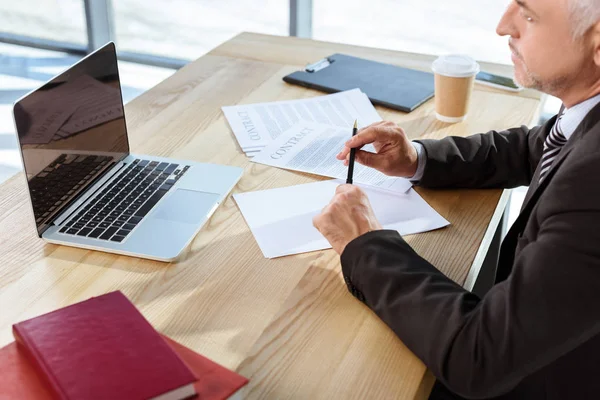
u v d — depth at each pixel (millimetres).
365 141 1249
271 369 869
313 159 1382
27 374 741
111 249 1070
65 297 983
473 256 1101
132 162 1315
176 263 1061
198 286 1013
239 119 1538
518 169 1346
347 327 944
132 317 798
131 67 3797
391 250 986
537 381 991
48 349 745
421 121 1562
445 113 1546
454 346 861
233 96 1662
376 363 887
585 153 839
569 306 801
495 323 839
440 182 1294
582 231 802
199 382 753
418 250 1111
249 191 1262
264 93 1681
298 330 935
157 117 1547
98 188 1224
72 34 4090
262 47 1972
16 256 1065
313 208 1215
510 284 839
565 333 810
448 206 1251
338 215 1037
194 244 1106
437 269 997
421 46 3441
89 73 1189
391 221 1188
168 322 941
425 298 911
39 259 1062
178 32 3945
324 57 1905
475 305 900
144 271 1040
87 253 1077
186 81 1744
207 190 1240
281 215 1189
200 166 1324
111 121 1268
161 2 4172
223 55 1910
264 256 1082
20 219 1164
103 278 1023
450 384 870
